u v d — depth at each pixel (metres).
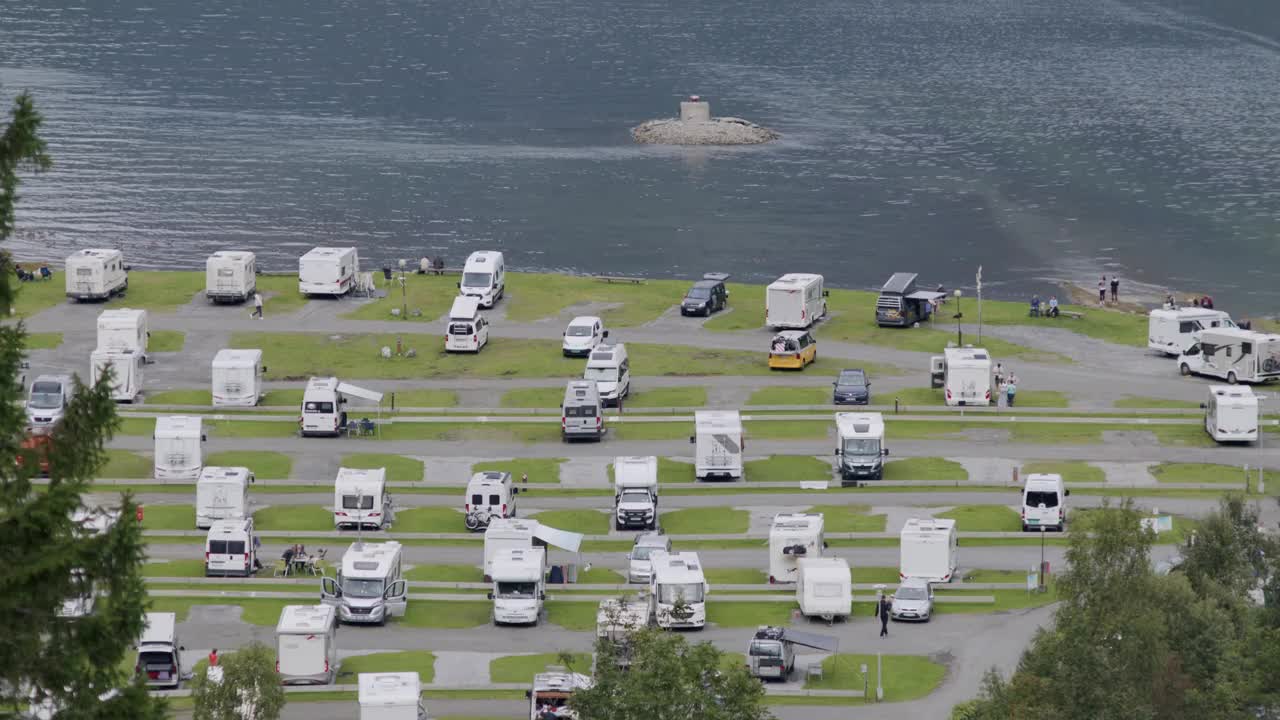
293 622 167.50
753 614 187.25
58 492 68.44
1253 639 152.12
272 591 193.50
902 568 195.00
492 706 162.12
